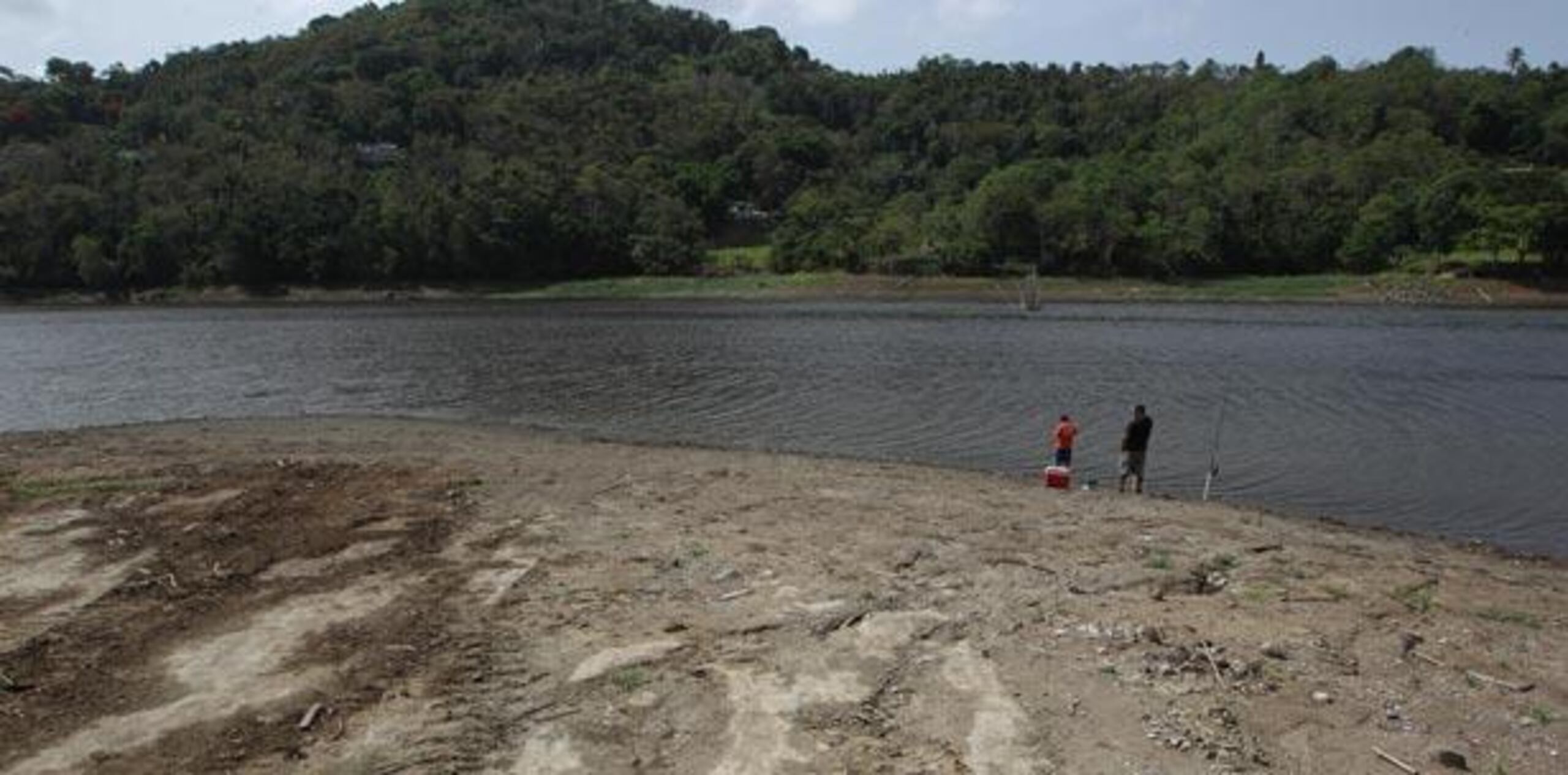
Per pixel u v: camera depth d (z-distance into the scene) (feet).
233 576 45.14
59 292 330.54
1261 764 29.35
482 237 338.95
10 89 434.30
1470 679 35.63
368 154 430.61
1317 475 78.23
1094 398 114.21
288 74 498.28
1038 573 45.70
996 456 85.15
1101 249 323.37
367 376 138.21
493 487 63.05
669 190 411.75
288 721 31.71
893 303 289.53
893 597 41.98
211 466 70.85
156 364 154.51
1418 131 386.93
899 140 514.27
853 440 92.12
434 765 29.07
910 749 29.94
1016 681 34.17
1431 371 136.26
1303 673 35.42
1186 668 35.32
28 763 29.43
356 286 336.08
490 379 134.10
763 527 53.62
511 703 32.76
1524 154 402.93
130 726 31.53
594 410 109.60
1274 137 420.36
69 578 45.06
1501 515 67.41
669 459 77.56
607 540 50.52
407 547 49.39
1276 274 319.68
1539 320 220.43
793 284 329.93
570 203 362.33
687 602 41.60
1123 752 29.78
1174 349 165.07
